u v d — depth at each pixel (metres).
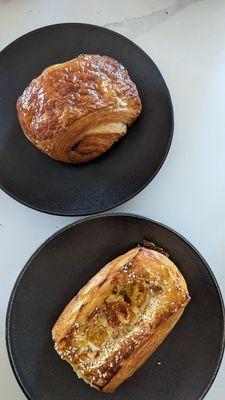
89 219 0.33
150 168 0.34
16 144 0.35
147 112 0.34
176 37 0.37
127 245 0.34
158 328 0.31
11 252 0.35
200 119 0.36
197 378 0.33
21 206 0.35
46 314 0.33
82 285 0.33
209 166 0.36
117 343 0.31
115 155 0.34
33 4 0.37
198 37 0.37
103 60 0.33
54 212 0.33
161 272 0.32
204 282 0.33
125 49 0.35
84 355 0.31
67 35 0.35
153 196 0.36
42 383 0.33
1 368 0.34
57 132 0.32
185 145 0.36
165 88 0.34
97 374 0.31
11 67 0.35
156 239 0.33
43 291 0.33
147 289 0.32
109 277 0.31
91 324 0.31
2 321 0.34
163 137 0.34
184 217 0.36
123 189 0.34
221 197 0.36
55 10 0.37
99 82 0.33
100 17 0.37
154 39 0.37
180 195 0.36
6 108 0.35
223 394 0.34
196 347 0.33
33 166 0.34
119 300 0.32
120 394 0.33
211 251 0.35
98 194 0.34
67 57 0.35
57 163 0.34
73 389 0.33
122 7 0.37
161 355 0.34
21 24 0.37
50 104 0.32
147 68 0.35
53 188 0.34
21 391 0.34
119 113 0.33
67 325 0.31
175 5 0.37
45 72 0.33
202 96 0.36
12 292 0.32
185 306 0.33
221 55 0.37
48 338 0.33
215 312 0.33
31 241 0.35
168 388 0.33
